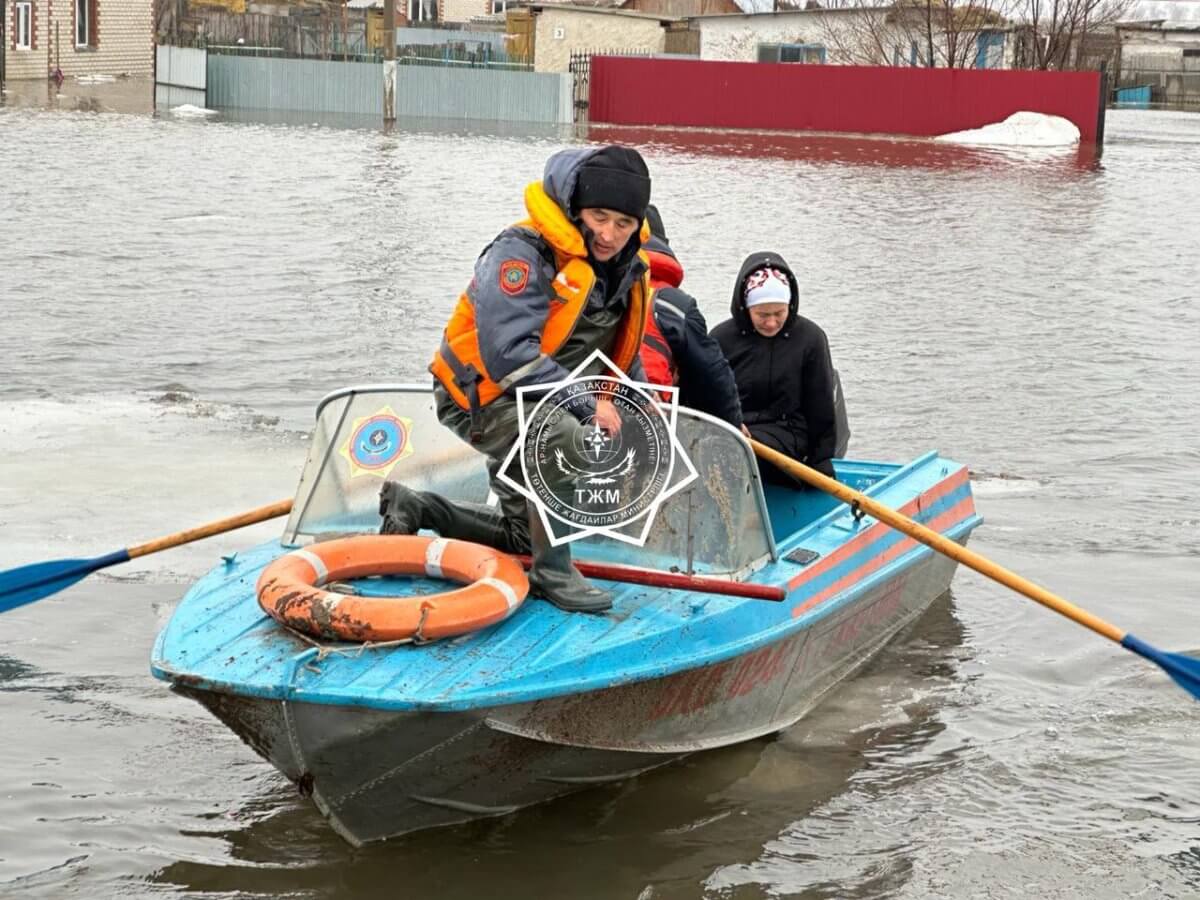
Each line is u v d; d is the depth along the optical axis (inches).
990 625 299.0
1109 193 1087.0
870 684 270.8
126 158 1053.2
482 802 211.2
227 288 604.7
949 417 447.8
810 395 295.6
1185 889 204.2
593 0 2202.3
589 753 212.4
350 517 239.3
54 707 244.4
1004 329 586.6
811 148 1405.0
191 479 352.8
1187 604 306.3
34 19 1818.4
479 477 242.8
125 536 312.2
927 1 1834.4
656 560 230.4
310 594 200.5
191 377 460.8
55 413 409.1
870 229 858.1
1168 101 2623.0
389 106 1542.8
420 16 2397.9
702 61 1648.6
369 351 505.0
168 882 198.5
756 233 820.6
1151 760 241.8
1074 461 407.2
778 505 299.6
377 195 912.9
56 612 279.7
